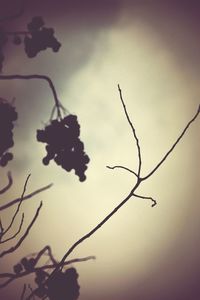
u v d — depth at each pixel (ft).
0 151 1.73
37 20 1.78
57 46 1.79
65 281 1.67
